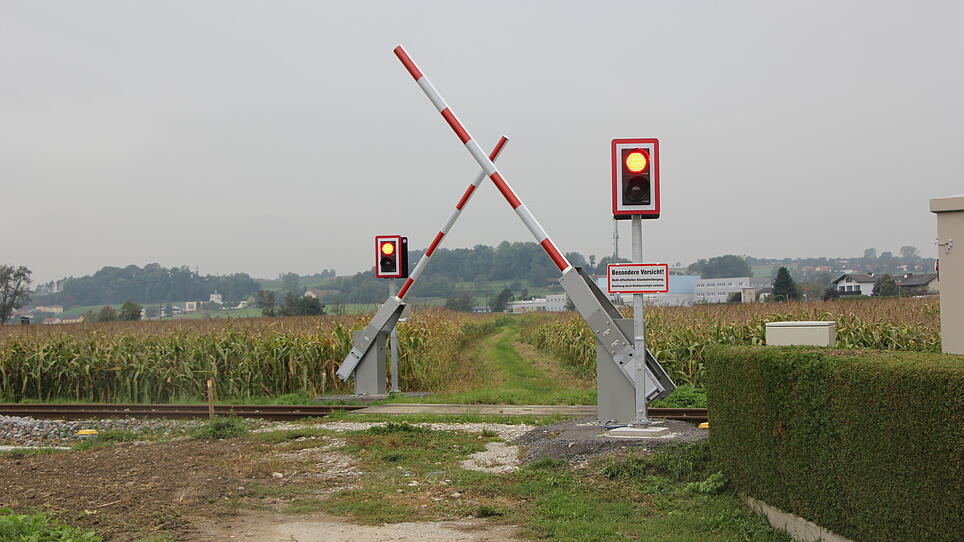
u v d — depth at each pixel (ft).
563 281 40.75
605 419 40.40
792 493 21.89
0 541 21.12
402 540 23.72
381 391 67.05
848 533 18.98
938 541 15.55
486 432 44.14
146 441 46.14
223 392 74.43
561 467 33.27
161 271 522.88
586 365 94.12
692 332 75.61
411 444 41.45
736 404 26.17
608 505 27.22
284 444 42.32
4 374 77.05
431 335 96.07
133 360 74.18
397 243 65.57
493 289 615.98
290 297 231.09
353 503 28.50
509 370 99.86
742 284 335.67
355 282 481.87
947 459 15.33
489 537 23.98
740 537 22.77
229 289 523.29
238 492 30.37
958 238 24.85
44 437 50.03
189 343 76.74
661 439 34.12
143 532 24.47
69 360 76.89
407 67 45.37
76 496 29.50
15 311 289.53
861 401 18.24
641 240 37.60
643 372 38.01
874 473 17.72
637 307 38.22
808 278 586.45
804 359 21.18
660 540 22.67
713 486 27.43
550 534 24.03
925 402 15.96
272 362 74.38
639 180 36.99
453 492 30.22
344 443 41.88
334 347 74.74
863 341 73.41
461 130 44.24
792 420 21.80
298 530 25.03
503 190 43.11
